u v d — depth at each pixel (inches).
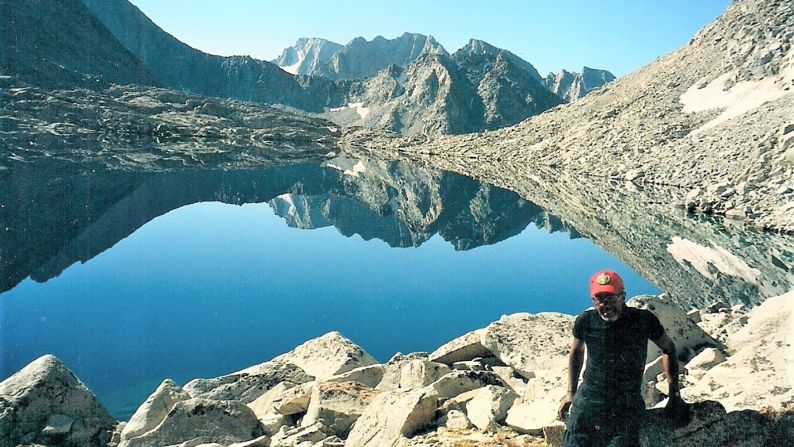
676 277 824.3
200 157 3700.8
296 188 2623.0
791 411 201.0
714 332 378.3
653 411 199.5
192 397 350.9
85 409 315.6
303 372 400.8
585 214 1632.6
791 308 321.7
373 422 275.1
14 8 6815.9
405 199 2425.0
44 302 600.4
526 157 3595.0
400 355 424.5
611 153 2795.3
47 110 4377.5
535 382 273.1
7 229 1050.1
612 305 170.7
